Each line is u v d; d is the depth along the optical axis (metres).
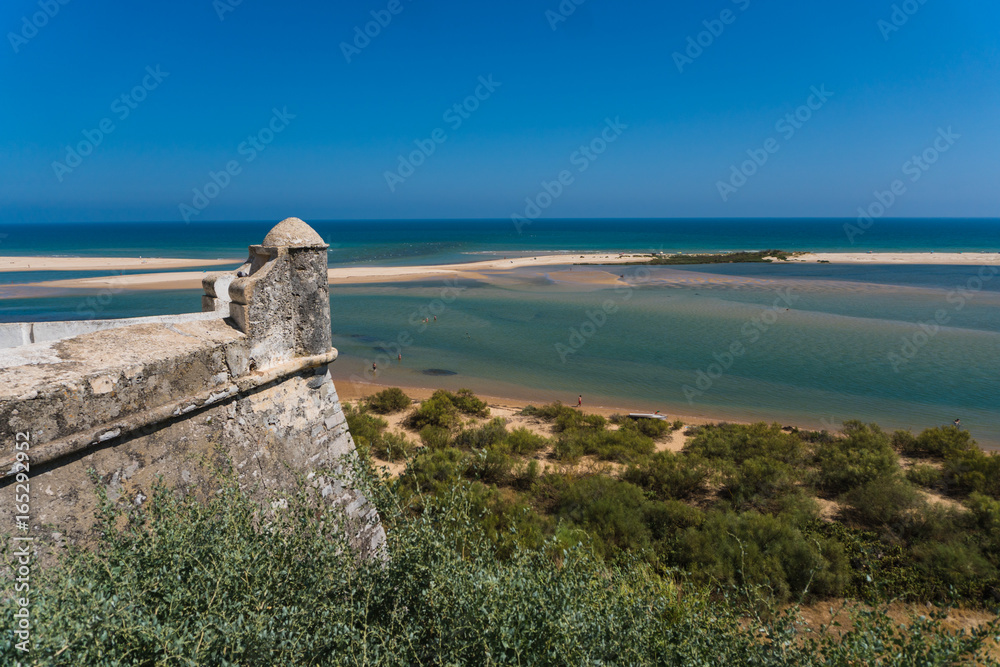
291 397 6.36
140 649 2.75
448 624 3.46
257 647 2.91
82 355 4.55
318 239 6.55
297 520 4.53
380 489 4.59
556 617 3.53
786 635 3.94
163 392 4.86
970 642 3.70
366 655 3.00
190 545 3.59
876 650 3.75
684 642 3.98
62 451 4.00
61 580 3.00
